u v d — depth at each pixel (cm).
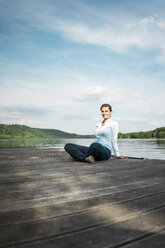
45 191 163
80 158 342
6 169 264
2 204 132
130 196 153
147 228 101
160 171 258
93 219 110
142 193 161
